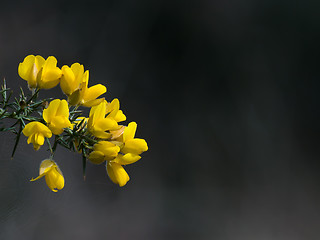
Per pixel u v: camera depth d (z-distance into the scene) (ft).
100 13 8.93
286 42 9.89
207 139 8.98
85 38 8.75
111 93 8.79
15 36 8.13
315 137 9.41
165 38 9.45
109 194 7.09
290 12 9.96
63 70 2.02
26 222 5.27
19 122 1.98
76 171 6.62
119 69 8.95
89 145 2.00
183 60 9.41
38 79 2.02
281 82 9.74
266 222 8.05
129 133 2.02
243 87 9.55
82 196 6.70
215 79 9.52
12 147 2.17
